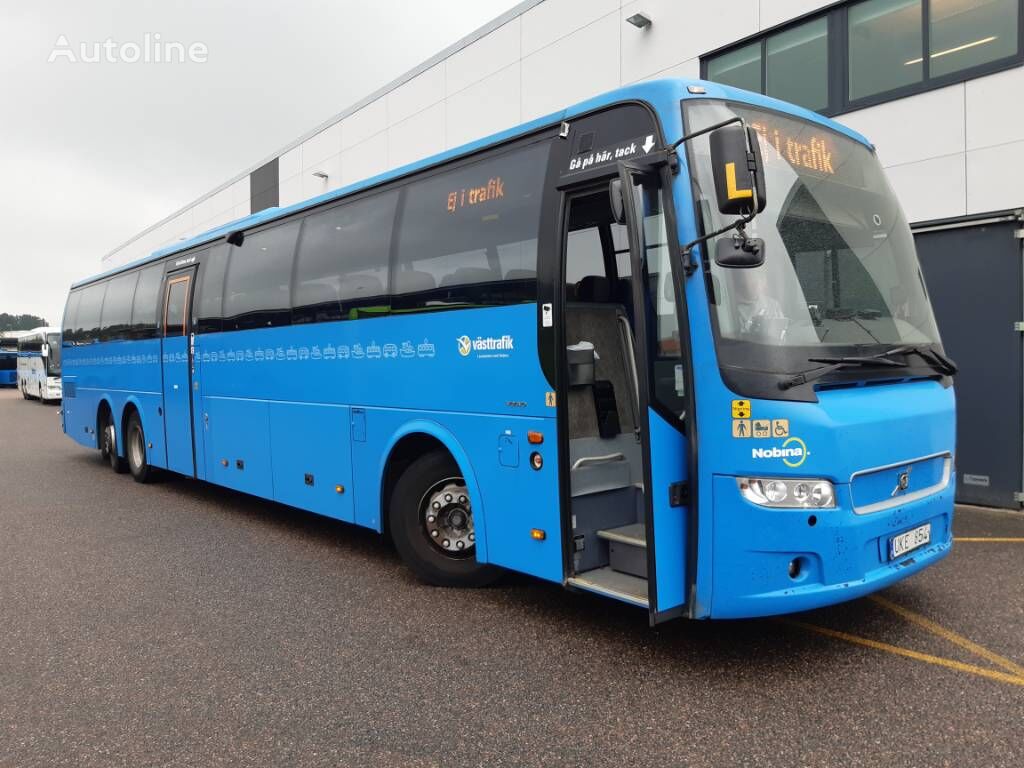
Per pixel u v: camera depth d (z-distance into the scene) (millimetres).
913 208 8250
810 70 9164
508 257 4859
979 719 3443
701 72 10398
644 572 4328
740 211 3572
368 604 5266
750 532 3701
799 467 3650
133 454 11000
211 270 8656
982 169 7742
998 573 5621
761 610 3729
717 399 3766
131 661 4316
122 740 3418
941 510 4309
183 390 9273
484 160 5164
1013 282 7586
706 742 3285
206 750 3316
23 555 6691
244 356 7906
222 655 4383
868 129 8602
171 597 5473
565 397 4445
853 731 3355
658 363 3928
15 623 4965
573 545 4477
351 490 6352
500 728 3457
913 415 4117
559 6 12391
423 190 5641
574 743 3309
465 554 5602
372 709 3672
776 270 3916
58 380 29891
